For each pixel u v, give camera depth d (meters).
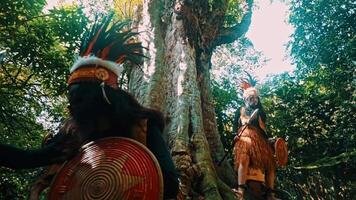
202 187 5.82
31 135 11.05
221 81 15.82
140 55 2.38
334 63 18.00
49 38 9.74
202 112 7.96
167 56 8.30
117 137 2.06
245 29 10.43
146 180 1.93
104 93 2.02
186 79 7.69
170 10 8.94
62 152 2.19
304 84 18.48
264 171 6.53
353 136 15.30
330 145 16.03
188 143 6.50
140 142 2.10
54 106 11.91
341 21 18.48
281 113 17.00
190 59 8.09
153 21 8.83
